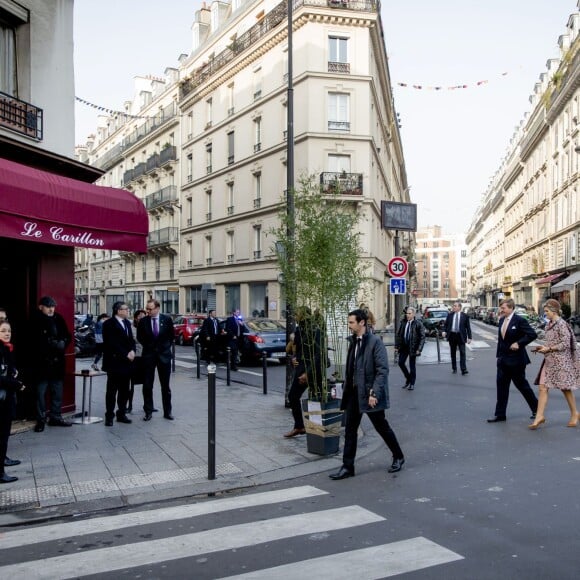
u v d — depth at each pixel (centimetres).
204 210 3838
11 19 879
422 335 1205
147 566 390
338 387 722
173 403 1061
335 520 471
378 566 382
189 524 470
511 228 6638
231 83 3497
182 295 4169
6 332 600
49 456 679
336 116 2852
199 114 3888
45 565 394
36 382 816
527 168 5784
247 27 3384
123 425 857
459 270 16075
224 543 427
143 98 5050
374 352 601
